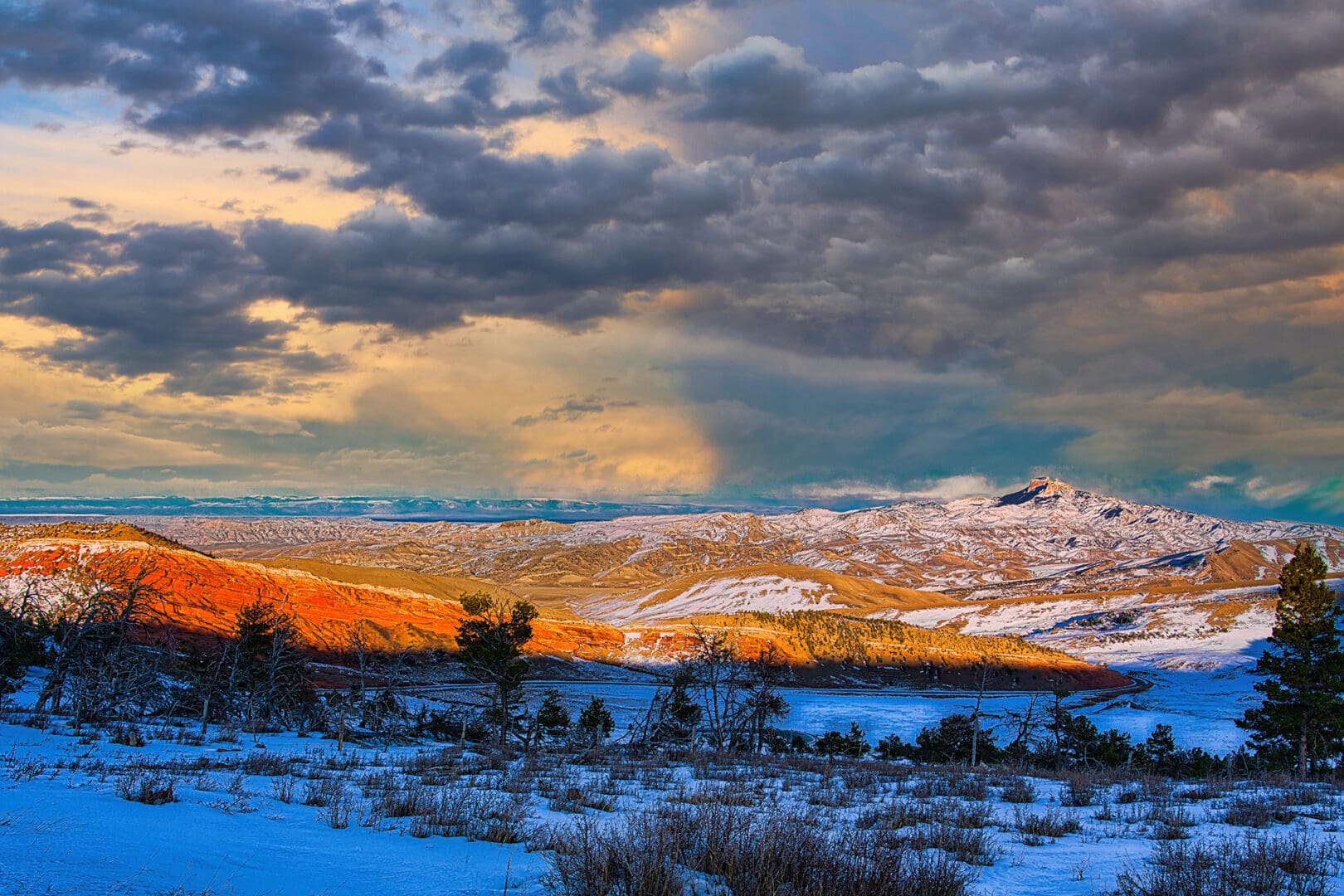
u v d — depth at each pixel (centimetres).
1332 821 1494
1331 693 4634
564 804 1464
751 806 1525
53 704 3909
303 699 5162
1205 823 1480
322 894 715
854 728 6569
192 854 808
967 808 1578
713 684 6119
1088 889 917
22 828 827
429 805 1305
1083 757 5669
